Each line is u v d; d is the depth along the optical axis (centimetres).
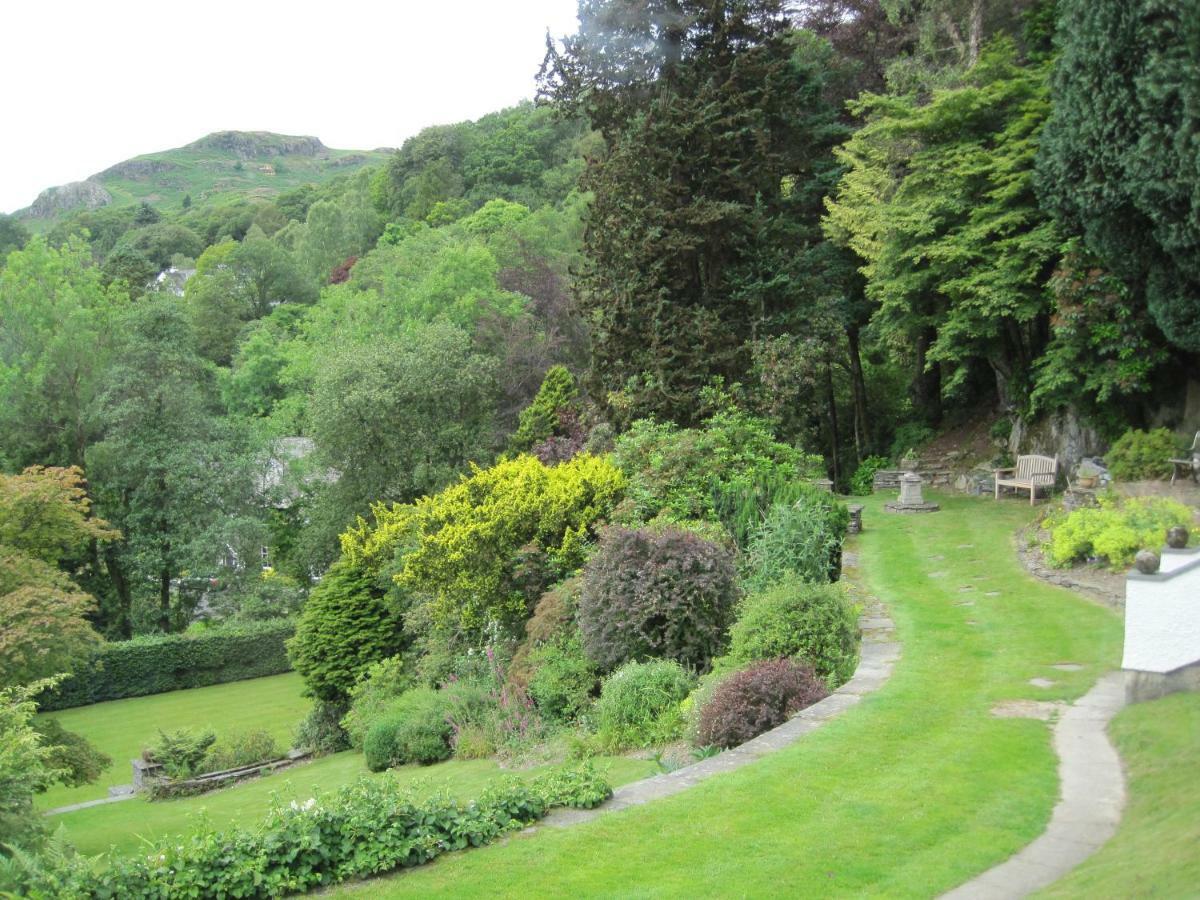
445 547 1675
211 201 15525
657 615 1250
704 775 749
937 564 1590
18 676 1492
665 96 2197
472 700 1512
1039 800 663
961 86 2319
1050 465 2123
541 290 4197
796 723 855
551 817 691
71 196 14650
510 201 5981
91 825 1683
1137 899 468
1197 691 812
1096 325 1789
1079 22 1630
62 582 1688
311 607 2158
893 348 3017
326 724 2116
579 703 1290
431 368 2878
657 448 1825
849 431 3114
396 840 632
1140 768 696
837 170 2611
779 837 620
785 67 2423
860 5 2891
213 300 5791
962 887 540
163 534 3294
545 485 1739
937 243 2078
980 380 2786
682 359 2117
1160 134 1438
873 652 1096
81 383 3419
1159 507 1375
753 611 1103
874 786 700
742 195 2231
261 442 3612
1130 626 847
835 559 1527
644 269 2148
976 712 862
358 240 6575
